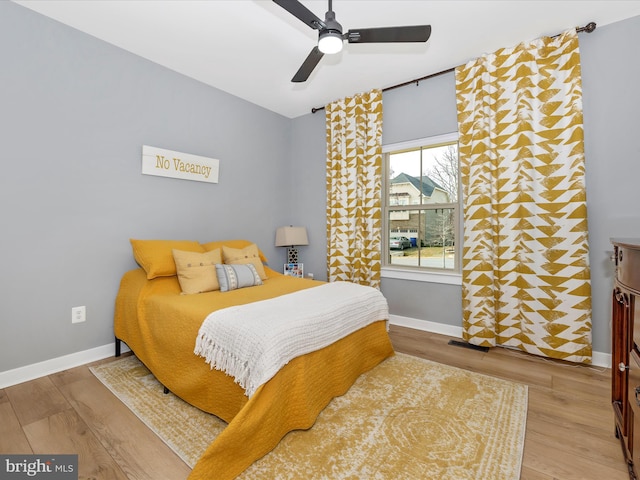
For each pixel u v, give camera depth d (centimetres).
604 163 229
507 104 259
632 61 219
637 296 113
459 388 201
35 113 215
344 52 265
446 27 233
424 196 325
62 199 229
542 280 246
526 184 251
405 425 163
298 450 145
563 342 237
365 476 129
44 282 222
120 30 236
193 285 240
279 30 236
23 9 209
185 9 213
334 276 370
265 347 144
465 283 281
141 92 271
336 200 367
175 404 185
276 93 346
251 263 289
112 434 157
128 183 264
